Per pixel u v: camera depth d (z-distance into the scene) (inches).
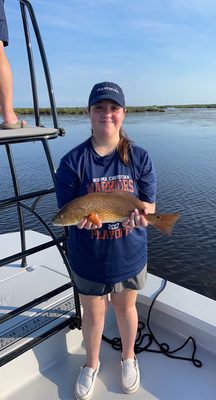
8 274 122.2
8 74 95.5
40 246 89.9
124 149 79.7
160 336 107.3
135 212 76.0
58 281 116.9
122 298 88.6
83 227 75.1
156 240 532.7
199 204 676.1
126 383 88.7
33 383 92.8
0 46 94.1
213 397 86.9
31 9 98.7
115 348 103.8
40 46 98.7
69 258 86.9
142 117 3523.6
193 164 1074.1
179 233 550.3
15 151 1146.0
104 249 80.3
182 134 1871.3
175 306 104.0
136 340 105.7
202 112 4909.0
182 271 447.8
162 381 92.0
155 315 110.7
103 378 93.6
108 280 82.3
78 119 2748.5
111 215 76.4
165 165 1067.3
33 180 722.8
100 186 79.0
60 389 90.9
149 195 84.4
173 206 665.6
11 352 86.6
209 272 443.5
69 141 1306.6
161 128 2220.7
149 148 1392.7
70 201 77.5
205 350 101.2
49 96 99.4
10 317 84.4
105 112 78.4
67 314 100.6
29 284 115.6
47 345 96.7
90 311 88.0
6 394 89.4
